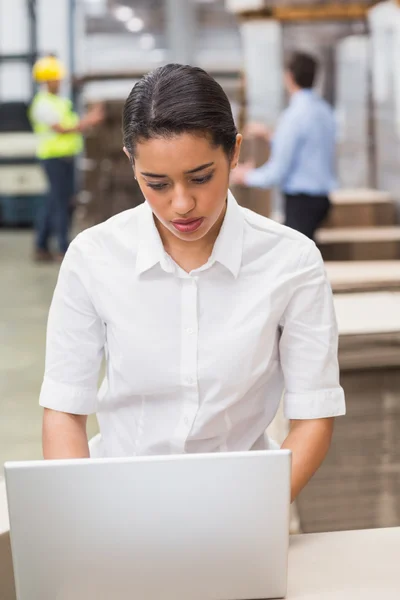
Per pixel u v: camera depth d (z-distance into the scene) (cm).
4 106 1258
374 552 152
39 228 966
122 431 172
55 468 123
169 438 166
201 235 145
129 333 162
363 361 253
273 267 161
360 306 293
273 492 127
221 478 125
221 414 165
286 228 163
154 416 167
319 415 162
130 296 161
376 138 645
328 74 648
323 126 550
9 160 1246
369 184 666
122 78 977
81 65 1212
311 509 261
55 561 126
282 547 130
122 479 124
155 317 161
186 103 132
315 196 554
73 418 168
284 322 164
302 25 641
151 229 159
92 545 126
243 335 160
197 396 163
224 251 158
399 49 595
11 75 1271
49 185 942
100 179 863
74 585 127
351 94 653
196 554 128
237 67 835
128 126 137
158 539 126
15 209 1270
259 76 647
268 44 643
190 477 125
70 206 959
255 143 582
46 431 167
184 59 1108
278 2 605
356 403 257
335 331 164
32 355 570
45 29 1248
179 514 126
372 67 638
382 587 139
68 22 1239
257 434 173
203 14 1096
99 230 164
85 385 168
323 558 150
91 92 988
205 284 160
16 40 1262
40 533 125
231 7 621
